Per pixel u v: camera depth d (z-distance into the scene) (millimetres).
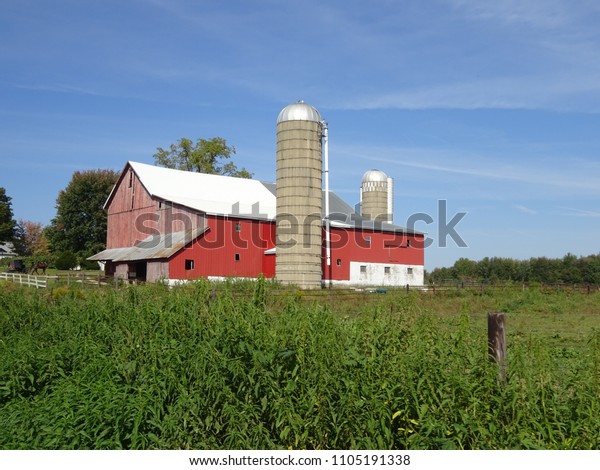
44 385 10773
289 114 46625
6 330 14867
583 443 6828
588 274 81125
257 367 8273
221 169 85750
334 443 7496
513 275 86062
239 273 47500
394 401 7430
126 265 50188
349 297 31719
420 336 8812
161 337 11109
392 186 67500
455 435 7098
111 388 8891
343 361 8164
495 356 8109
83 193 85125
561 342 18172
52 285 35750
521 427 7051
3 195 90062
